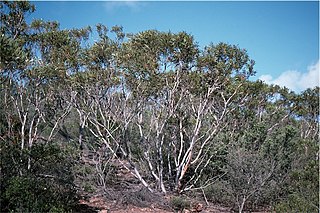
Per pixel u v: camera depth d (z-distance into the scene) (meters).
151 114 14.63
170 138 14.12
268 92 20.53
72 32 13.92
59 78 12.20
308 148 14.20
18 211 7.27
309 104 24.45
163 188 12.41
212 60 12.23
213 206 12.03
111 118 14.36
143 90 12.31
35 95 12.20
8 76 10.39
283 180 12.15
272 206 11.44
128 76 12.21
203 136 13.38
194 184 13.46
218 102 13.92
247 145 12.84
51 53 12.35
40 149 9.18
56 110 14.51
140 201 10.52
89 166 12.61
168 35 11.98
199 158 13.90
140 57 12.04
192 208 11.11
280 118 20.50
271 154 12.55
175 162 13.29
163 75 12.39
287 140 13.98
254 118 15.59
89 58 12.19
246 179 11.00
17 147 9.12
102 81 12.12
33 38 12.20
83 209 9.39
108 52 12.20
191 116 14.16
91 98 13.27
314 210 9.05
